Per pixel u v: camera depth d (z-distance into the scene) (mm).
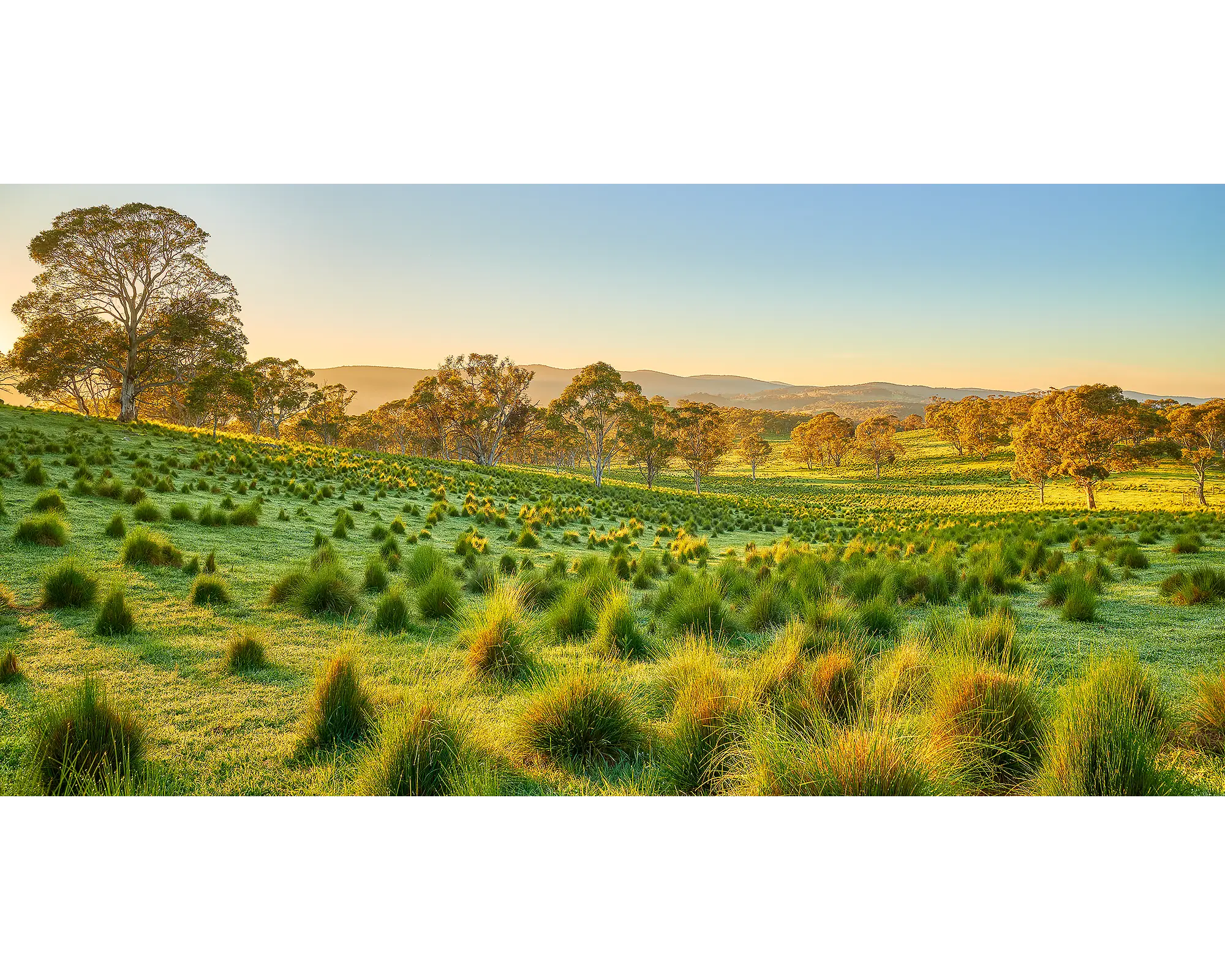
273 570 7383
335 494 15523
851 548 12852
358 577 7465
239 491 13164
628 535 15328
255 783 3137
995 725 3514
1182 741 3602
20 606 5227
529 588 7266
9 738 3326
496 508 17672
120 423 21344
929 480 71875
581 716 3572
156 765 3104
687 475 89250
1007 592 7969
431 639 5449
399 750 3227
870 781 3141
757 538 18000
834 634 5352
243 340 29406
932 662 4430
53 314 24688
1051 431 38344
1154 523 17641
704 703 3543
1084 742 3238
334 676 3676
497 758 3496
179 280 26922
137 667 4332
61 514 8430
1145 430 36125
